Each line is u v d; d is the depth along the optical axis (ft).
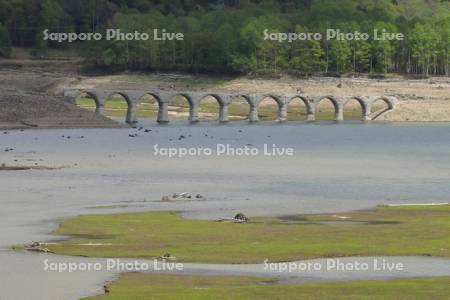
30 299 561.02
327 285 582.76
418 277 606.96
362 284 584.81
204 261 647.97
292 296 557.33
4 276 606.55
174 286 581.94
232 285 586.04
